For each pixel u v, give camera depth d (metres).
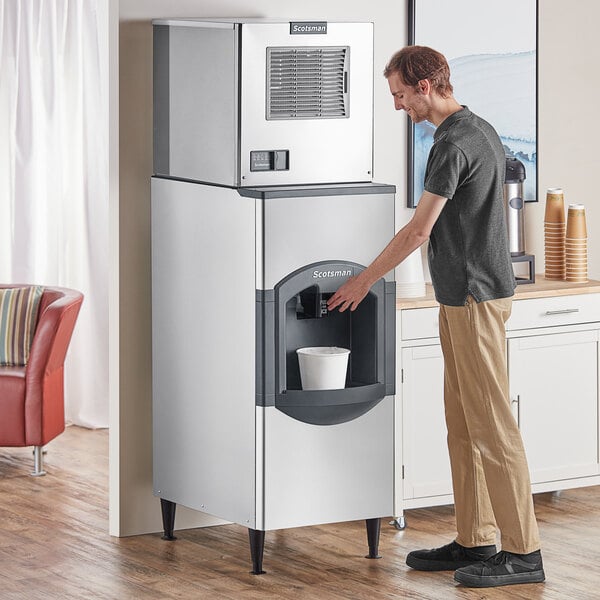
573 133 7.81
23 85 8.88
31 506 7.05
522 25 7.46
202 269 5.99
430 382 6.64
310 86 5.91
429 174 5.56
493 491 5.69
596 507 7.00
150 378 6.50
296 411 5.77
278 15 6.60
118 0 6.23
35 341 7.68
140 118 6.35
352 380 6.09
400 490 6.58
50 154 8.90
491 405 5.62
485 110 7.43
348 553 6.21
